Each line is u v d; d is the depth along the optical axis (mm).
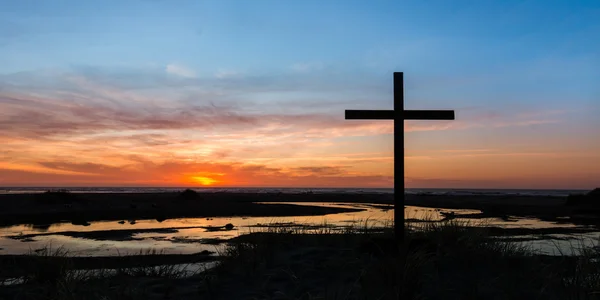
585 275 6043
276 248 8734
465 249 7488
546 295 5680
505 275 6340
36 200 37625
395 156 8383
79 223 25938
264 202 53938
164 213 32594
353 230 11141
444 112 8719
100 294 6469
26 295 6855
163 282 7242
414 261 6473
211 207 38312
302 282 6500
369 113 8656
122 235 20156
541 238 16484
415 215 28062
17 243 17219
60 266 7980
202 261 11773
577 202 44219
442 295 5746
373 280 6113
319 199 67125
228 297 6188
